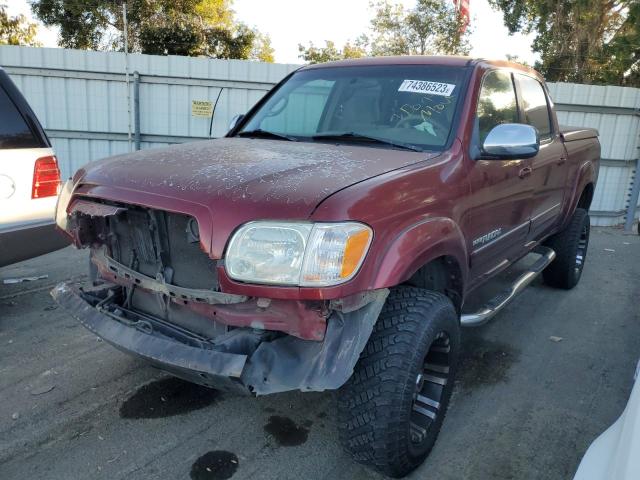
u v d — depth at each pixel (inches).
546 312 195.8
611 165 350.3
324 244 80.4
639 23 809.5
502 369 151.3
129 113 342.3
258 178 90.8
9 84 162.1
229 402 130.0
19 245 159.8
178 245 95.5
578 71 885.8
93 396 130.3
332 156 106.8
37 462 106.4
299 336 84.8
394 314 94.7
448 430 121.1
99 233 109.3
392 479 104.3
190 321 98.6
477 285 134.4
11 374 138.9
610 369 153.3
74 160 349.7
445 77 130.5
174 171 97.7
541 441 118.0
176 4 1010.7
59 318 174.4
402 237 90.7
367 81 137.5
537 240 176.9
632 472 53.9
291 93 148.2
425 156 110.7
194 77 340.5
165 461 108.0
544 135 169.5
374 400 90.1
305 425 121.9
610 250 296.4
